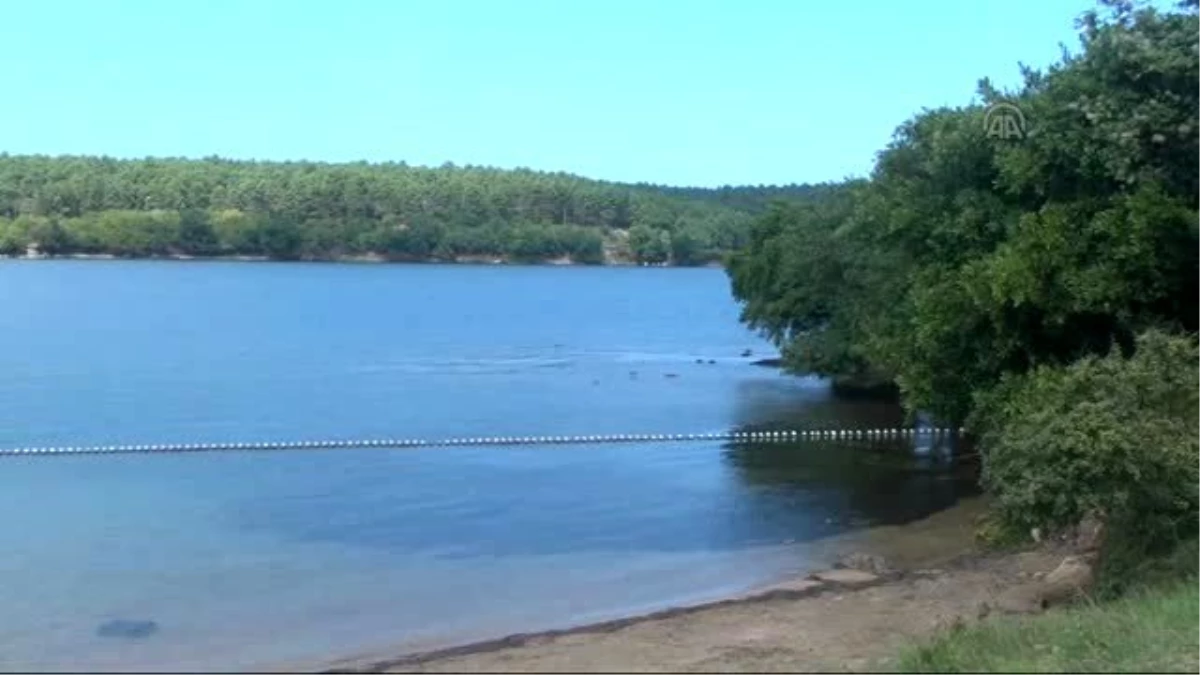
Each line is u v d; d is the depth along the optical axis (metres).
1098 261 18.41
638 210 196.12
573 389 46.72
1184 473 12.62
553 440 31.95
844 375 45.66
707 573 17.28
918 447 31.03
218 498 23.55
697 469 27.50
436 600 15.62
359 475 26.48
